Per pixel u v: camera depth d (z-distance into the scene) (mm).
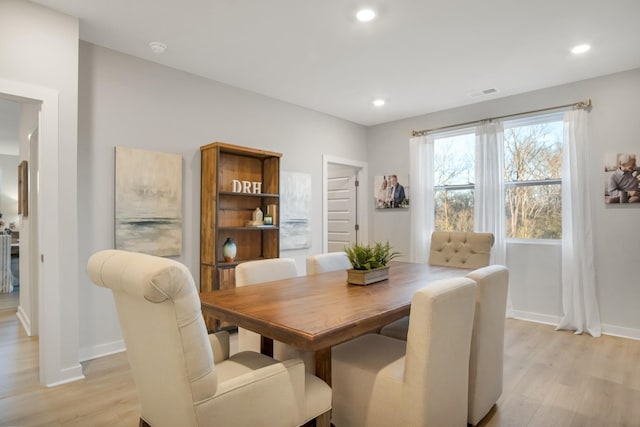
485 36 2867
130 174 3129
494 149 4281
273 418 1321
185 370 1124
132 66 3189
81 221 2889
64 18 2531
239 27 2729
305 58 3262
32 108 3508
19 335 3473
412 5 2434
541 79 3756
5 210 8641
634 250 3473
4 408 2180
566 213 3768
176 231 3408
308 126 4750
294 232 4543
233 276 3510
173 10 2498
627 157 3508
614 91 3588
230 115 3912
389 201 5367
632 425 2037
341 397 1804
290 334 1353
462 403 1757
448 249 3398
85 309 2900
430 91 4109
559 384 2531
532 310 4074
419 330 1494
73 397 2309
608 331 3586
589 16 2570
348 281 2271
